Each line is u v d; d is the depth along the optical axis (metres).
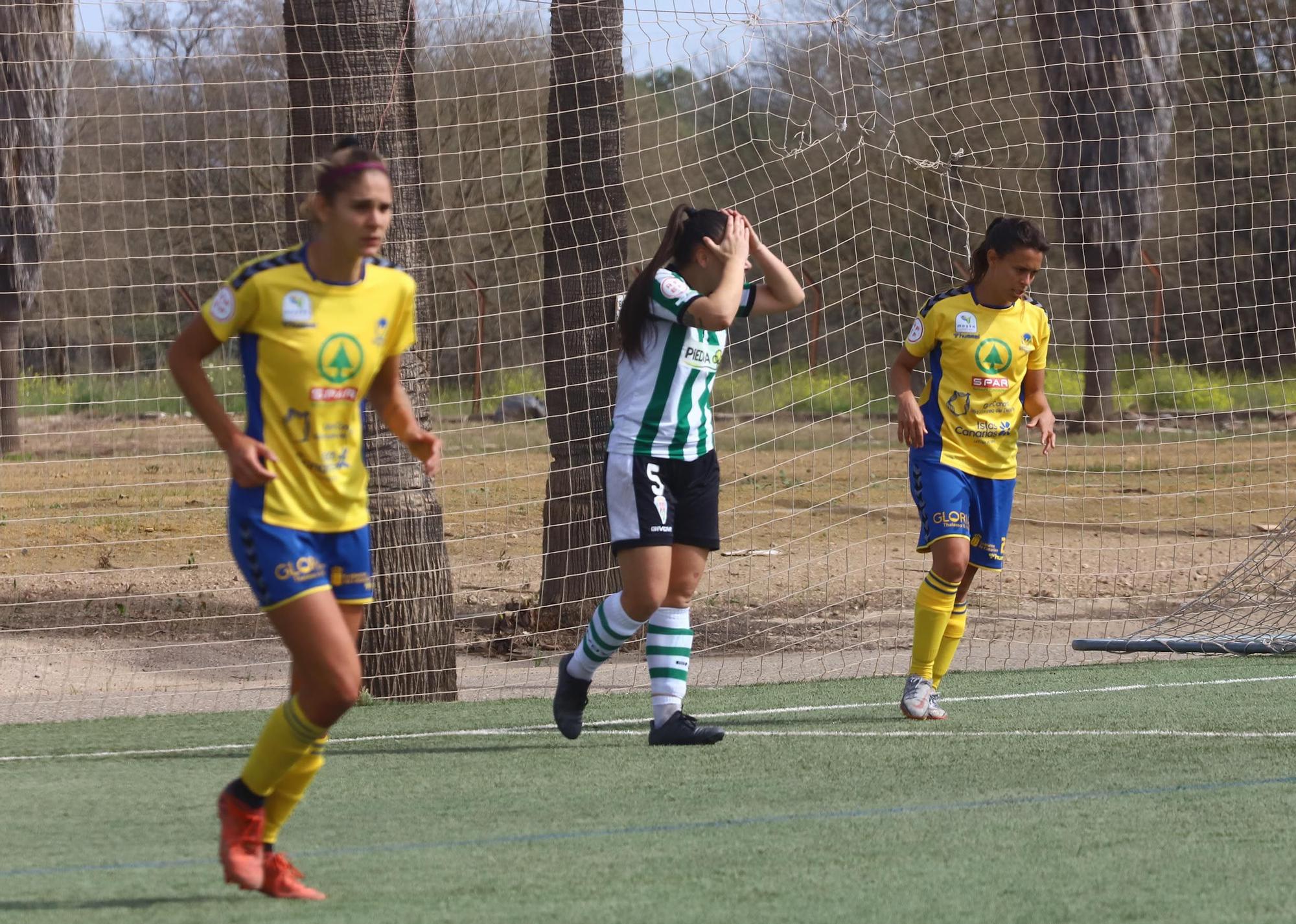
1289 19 34.78
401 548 20.67
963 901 9.96
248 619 28.31
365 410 20.78
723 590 30.55
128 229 27.73
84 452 55.00
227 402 32.81
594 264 25.83
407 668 20.58
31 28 51.41
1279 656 22.64
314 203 9.77
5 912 9.81
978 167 30.52
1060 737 16.58
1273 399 59.31
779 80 33.53
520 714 18.92
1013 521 40.03
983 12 63.81
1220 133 64.62
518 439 55.97
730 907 9.84
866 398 64.88
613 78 25.70
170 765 15.91
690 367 15.38
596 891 10.27
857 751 15.91
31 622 27.72
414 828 12.43
